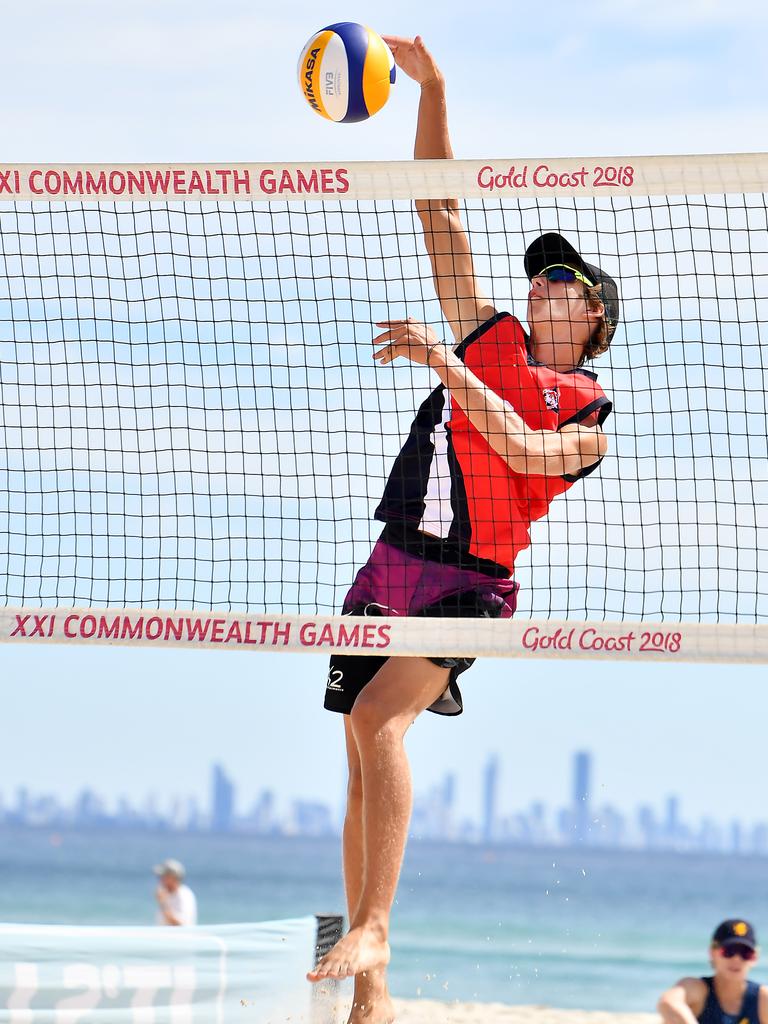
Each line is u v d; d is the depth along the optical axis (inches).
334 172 466.0
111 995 484.4
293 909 6190.9
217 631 449.1
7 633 455.5
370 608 446.6
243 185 470.6
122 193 474.6
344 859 462.0
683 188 454.3
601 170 456.8
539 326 461.4
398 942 4655.5
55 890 6456.7
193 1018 494.3
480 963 3710.6
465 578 441.7
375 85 509.0
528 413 442.9
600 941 4955.7
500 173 460.1
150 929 498.0
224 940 503.5
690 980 620.4
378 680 430.6
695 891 7096.5
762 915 6023.6
